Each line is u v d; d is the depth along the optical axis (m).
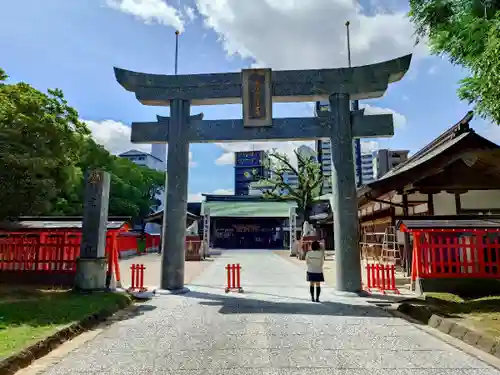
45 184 12.66
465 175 15.14
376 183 14.88
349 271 10.77
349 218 10.98
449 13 7.97
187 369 4.70
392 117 11.38
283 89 11.80
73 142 14.38
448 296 9.77
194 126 12.07
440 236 11.33
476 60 6.94
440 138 17.58
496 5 7.16
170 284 11.34
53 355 5.36
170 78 12.25
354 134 11.50
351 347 5.66
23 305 8.20
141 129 12.21
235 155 100.94
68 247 12.75
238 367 4.76
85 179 11.27
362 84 11.50
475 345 5.76
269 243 54.53
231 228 54.91
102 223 11.20
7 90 13.28
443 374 4.54
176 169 11.81
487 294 10.43
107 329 6.93
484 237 11.50
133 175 40.16
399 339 6.14
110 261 11.55
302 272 18.05
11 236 12.87
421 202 17.09
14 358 4.76
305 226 29.28
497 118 7.20
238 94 12.00
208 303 9.58
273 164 34.88
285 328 6.89
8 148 11.81
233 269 12.00
